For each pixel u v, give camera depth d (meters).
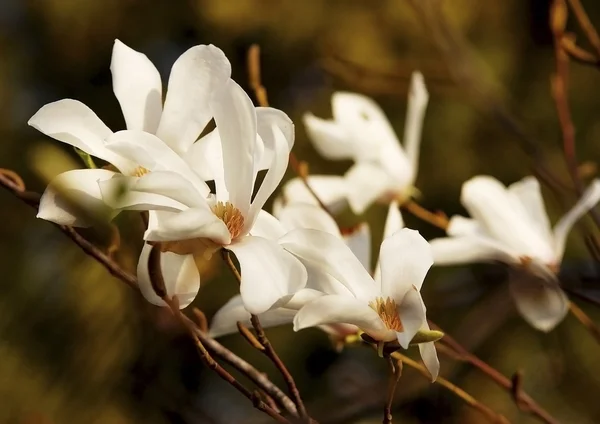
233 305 1.30
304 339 3.32
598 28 3.64
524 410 1.42
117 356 2.15
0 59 3.74
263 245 1.22
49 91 3.98
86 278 2.23
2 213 3.16
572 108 3.63
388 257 1.24
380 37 3.56
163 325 1.54
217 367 1.28
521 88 3.76
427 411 2.63
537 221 1.45
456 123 3.56
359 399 2.08
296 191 1.46
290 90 3.86
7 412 2.46
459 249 1.42
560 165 3.27
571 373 2.48
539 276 1.42
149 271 1.24
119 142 1.22
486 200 1.44
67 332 2.51
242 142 1.24
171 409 2.04
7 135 3.60
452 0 3.53
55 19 3.79
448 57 1.96
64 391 2.38
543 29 3.74
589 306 3.09
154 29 3.88
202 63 1.27
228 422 2.02
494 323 2.33
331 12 3.68
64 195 1.22
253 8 3.70
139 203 1.21
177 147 1.26
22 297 2.71
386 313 1.24
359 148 1.55
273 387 1.31
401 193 1.54
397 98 3.56
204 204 1.21
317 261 1.24
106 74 3.95
